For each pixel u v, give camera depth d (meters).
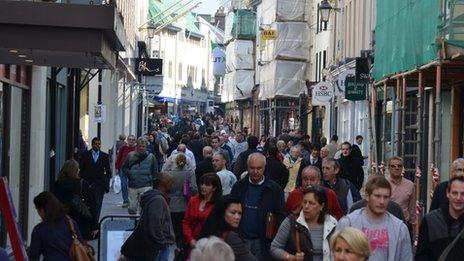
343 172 32.25
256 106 123.56
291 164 32.12
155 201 20.58
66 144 40.84
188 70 172.62
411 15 33.34
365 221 14.99
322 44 83.94
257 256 19.17
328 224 16.41
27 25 19.61
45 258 17.09
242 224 19.20
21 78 28.39
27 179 29.83
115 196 49.97
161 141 60.72
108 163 33.91
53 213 17.11
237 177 30.31
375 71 41.16
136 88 86.12
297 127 89.62
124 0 68.69
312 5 91.81
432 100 41.66
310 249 16.25
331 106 73.94
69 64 25.39
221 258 9.36
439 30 28.98
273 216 19.16
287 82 93.94
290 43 93.50
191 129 85.19
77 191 23.52
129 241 20.67
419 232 15.20
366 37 60.59
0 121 25.48
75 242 17.12
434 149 32.34
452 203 14.77
